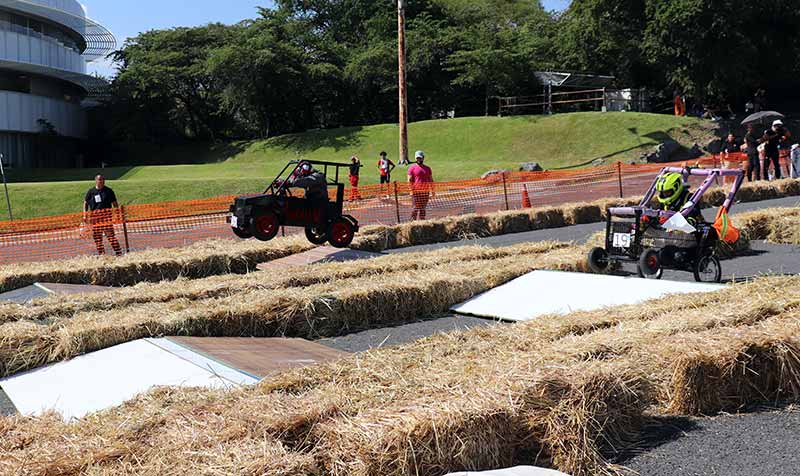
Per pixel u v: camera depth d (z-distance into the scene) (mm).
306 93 55969
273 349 7078
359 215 18969
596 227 16344
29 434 4250
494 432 4125
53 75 51500
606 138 39594
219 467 3533
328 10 64125
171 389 4945
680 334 5484
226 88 54469
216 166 45188
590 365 4672
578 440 4293
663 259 9625
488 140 42938
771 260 11195
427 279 9062
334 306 8219
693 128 39594
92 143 57594
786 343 5250
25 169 47219
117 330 7254
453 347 5566
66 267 11719
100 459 3801
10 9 46969
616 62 48656
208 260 12352
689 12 40188
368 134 48562
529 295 8812
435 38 53531
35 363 7074
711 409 5102
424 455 3904
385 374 4840
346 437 3879
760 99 42219
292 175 13477
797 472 4148
